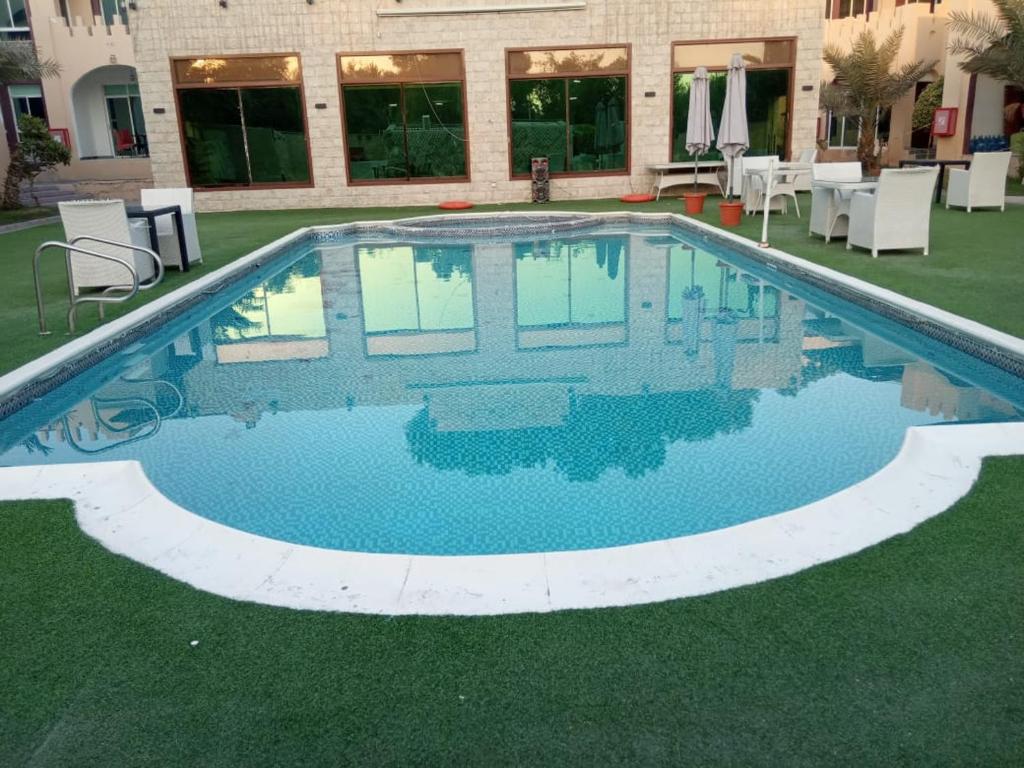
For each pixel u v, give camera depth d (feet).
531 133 52.75
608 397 17.21
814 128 53.16
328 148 52.44
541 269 32.32
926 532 9.68
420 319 24.80
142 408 17.60
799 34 51.44
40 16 75.20
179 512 10.96
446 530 11.68
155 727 6.95
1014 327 18.54
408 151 52.80
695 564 9.19
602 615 8.30
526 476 13.43
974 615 8.07
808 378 18.03
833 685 7.16
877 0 82.48
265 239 39.17
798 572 8.96
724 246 34.50
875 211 27.91
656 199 52.06
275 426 16.19
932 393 16.87
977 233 32.86
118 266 25.32
